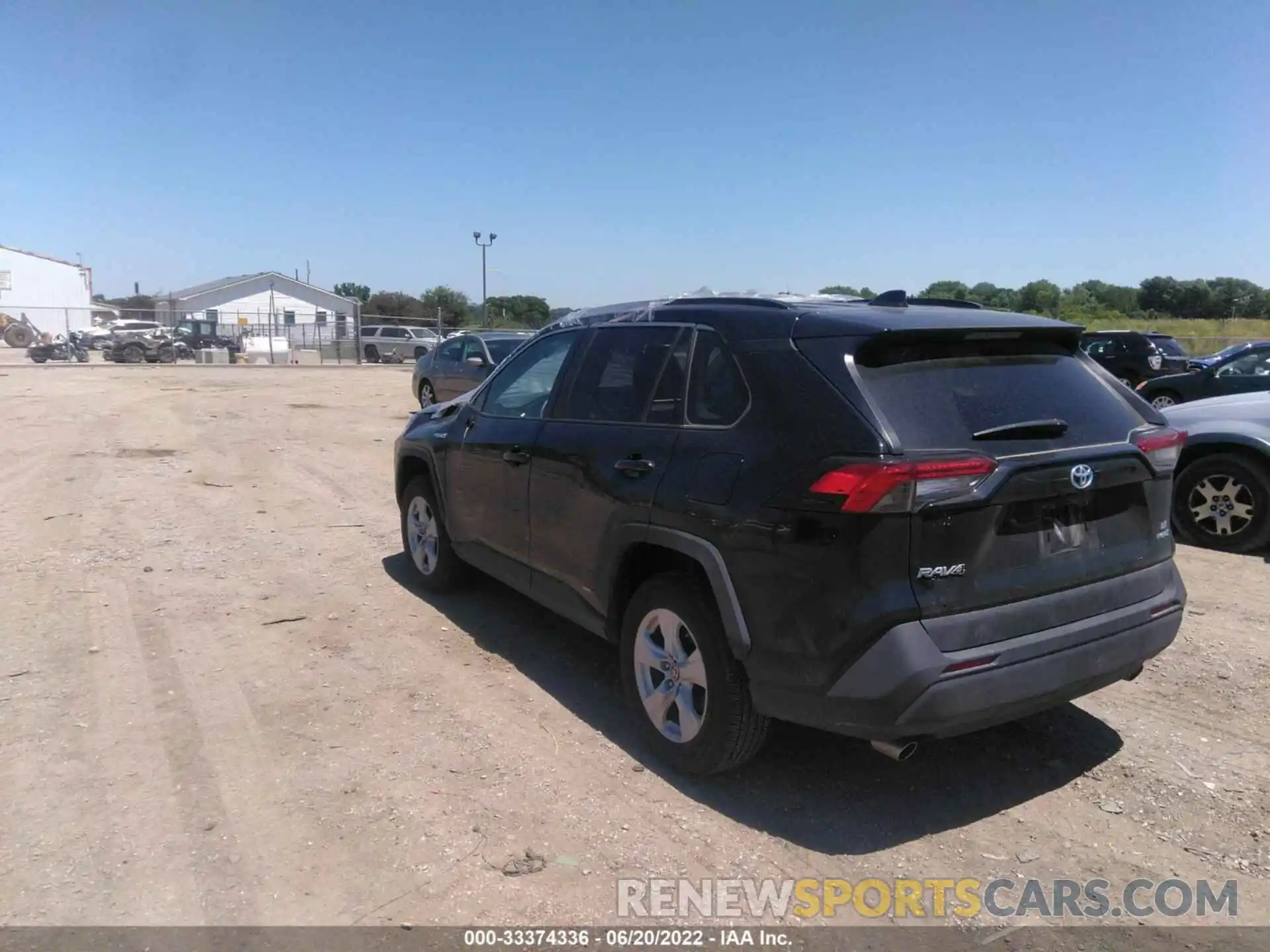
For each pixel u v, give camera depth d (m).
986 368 3.51
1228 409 7.23
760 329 3.68
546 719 4.33
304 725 4.24
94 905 2.97
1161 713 4.44
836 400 3.25
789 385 3.42
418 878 3.13
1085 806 3.62
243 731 4.18
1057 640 3.27
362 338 42.69
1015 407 3.39
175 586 6.29
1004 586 3.18
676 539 3.64
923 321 3.49
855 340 3.35
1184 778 3.83
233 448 12.65
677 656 3.77
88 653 5.08
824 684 3.15
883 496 3.00
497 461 5.00
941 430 3.20
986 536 3.13
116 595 6.08
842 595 3.08
